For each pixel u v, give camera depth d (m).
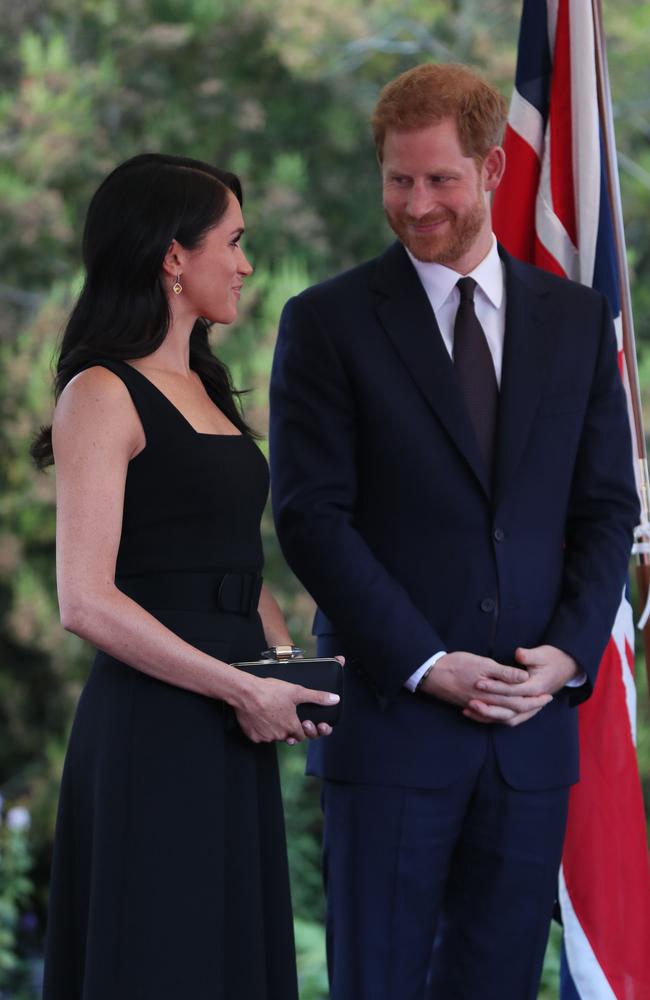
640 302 30.00
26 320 28.34
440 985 9.15
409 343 8.90
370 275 9.23
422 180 8.68
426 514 8.76
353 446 8.93
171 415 7.58
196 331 8.53
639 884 10.24
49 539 26.77
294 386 9.01
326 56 30.02
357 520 8.95
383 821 8.68
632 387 10.66
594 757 10.30
